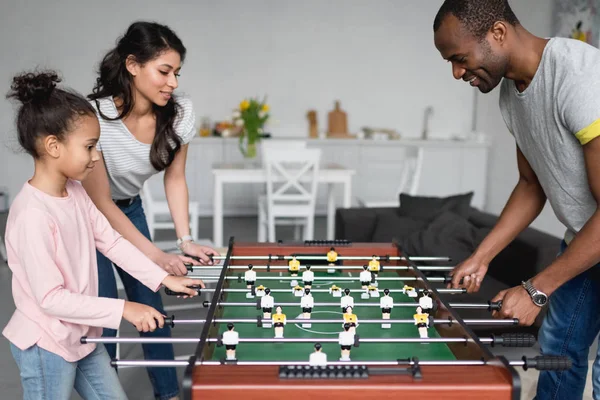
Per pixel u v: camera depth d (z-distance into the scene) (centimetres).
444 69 700
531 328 270
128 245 172
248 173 443
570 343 181
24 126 142
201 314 341
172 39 182
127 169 204
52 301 139
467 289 185
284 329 160
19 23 632
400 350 146
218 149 637
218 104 676
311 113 679
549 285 151
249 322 156
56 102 141
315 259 212
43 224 142
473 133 688
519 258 302
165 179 227
